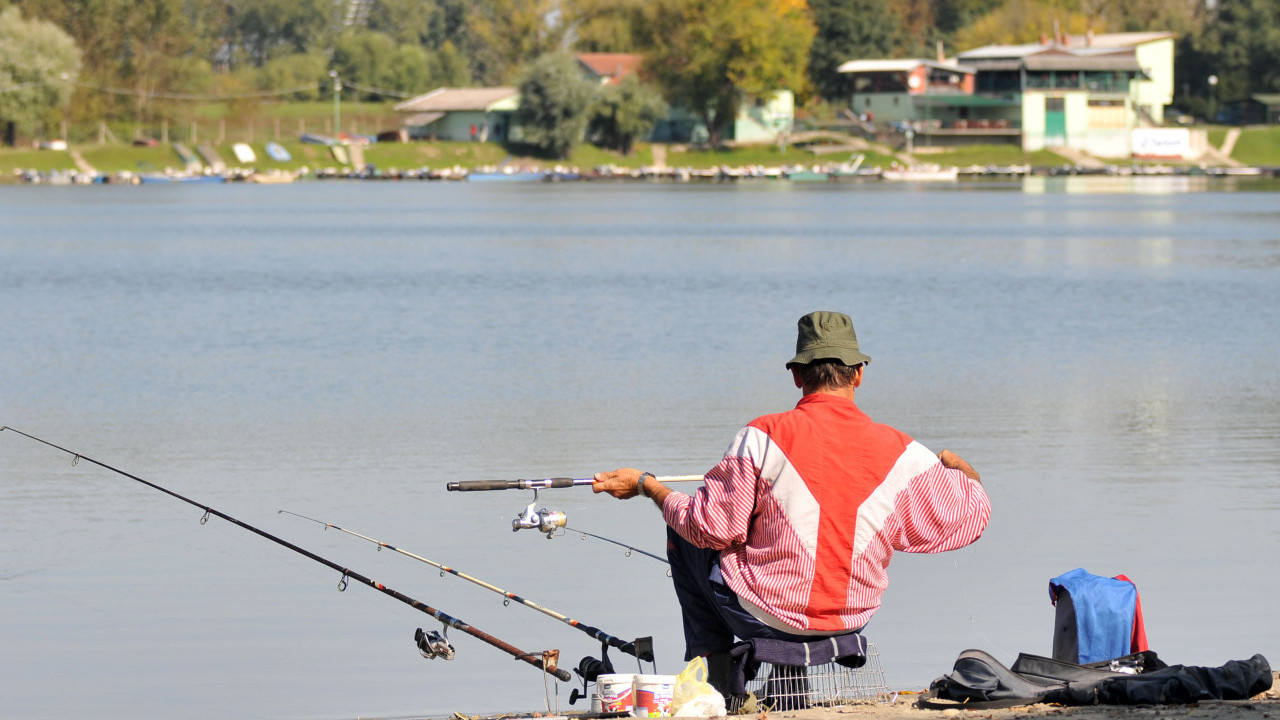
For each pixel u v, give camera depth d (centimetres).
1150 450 5953
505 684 3269
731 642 2564
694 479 2531
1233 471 5519
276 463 5753
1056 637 2966
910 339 9800
